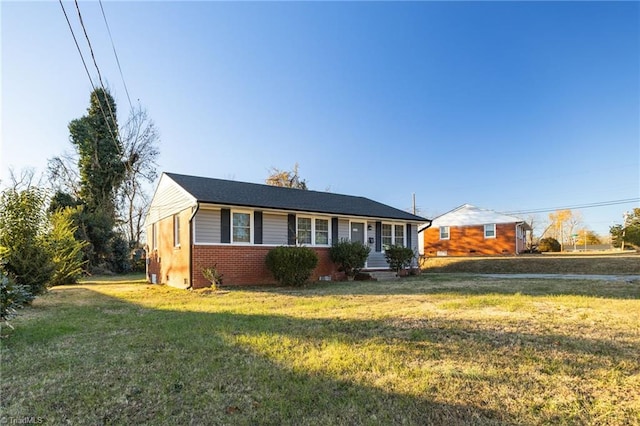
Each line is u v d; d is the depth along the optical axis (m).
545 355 3.75
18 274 8.06
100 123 25.61
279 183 35.12
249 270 12.30
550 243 34.41
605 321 5.32
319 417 2.52
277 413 2.59
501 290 9.29
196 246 11.38
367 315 6.04
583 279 12.06
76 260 15.06
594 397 2.76
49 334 5.04
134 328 5.40
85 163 25.22
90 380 3.26
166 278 14.06
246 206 11.93
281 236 13.16
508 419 2.44
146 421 2.51
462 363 3.54
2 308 5.02
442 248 31.06
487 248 28.84
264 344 4.27
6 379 3.31
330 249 14.29
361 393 2.87
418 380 3.10
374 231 16.02
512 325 5.12
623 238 29.80
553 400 2.71
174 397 2.88
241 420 2.49
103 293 10.65
